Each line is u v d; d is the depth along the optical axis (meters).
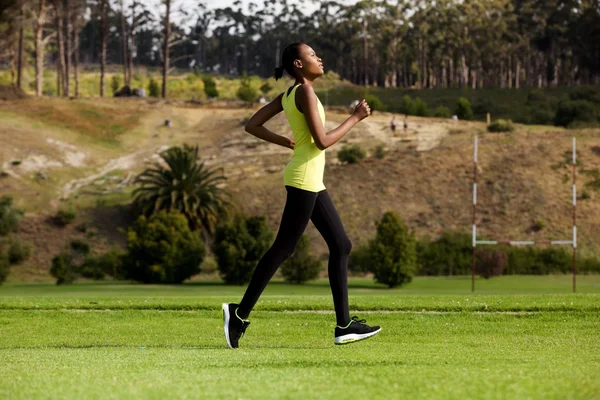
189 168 48.41
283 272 36.72
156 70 157.88
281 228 6.29
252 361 5.14
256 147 61.41
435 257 42.78
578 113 73.38
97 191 53.38
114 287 33.03
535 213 49.34
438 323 9.27
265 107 6.41
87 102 71.62
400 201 51.78
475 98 100.19
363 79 145.62
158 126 67.38
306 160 6.19
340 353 5.87
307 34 137.88
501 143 58.41
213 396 3.51
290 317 10.18
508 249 43.41
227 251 36.84
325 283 37.31
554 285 32.50
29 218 48.75
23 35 83.75
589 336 8.02
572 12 113.56
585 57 114.94
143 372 4.46
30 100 70.44
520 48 118.31
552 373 4.30
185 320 10.09
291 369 4.57
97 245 46.81
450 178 53.78
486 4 118.12
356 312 10.47
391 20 127.75
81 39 159.25
